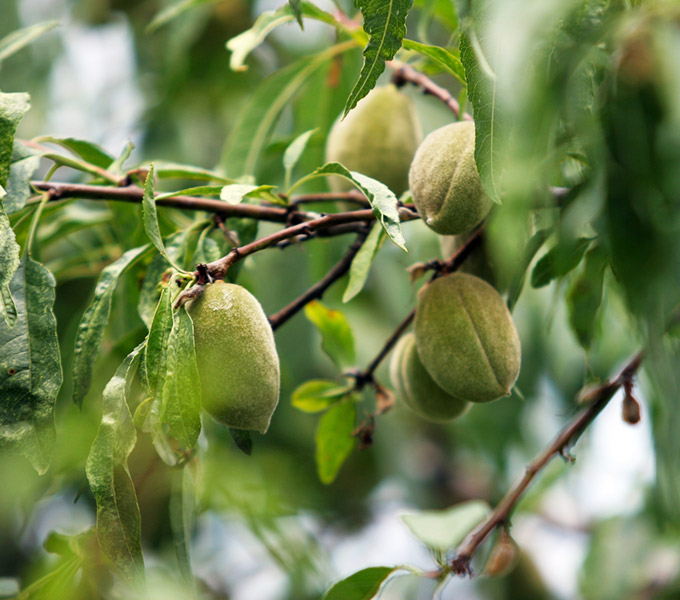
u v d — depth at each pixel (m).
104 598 0.76
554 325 0.97
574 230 0.66
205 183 0.85
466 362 0.72
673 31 0.64
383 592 0.79
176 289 0.69
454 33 0.79
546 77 0.65
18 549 0.90
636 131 0.64
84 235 0.89
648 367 0.65
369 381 0.81
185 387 0.67
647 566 0.98
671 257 0.64
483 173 0.68
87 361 0.72
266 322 0.69
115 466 0.67
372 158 0.78
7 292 0.69
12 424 0.70
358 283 0.74
